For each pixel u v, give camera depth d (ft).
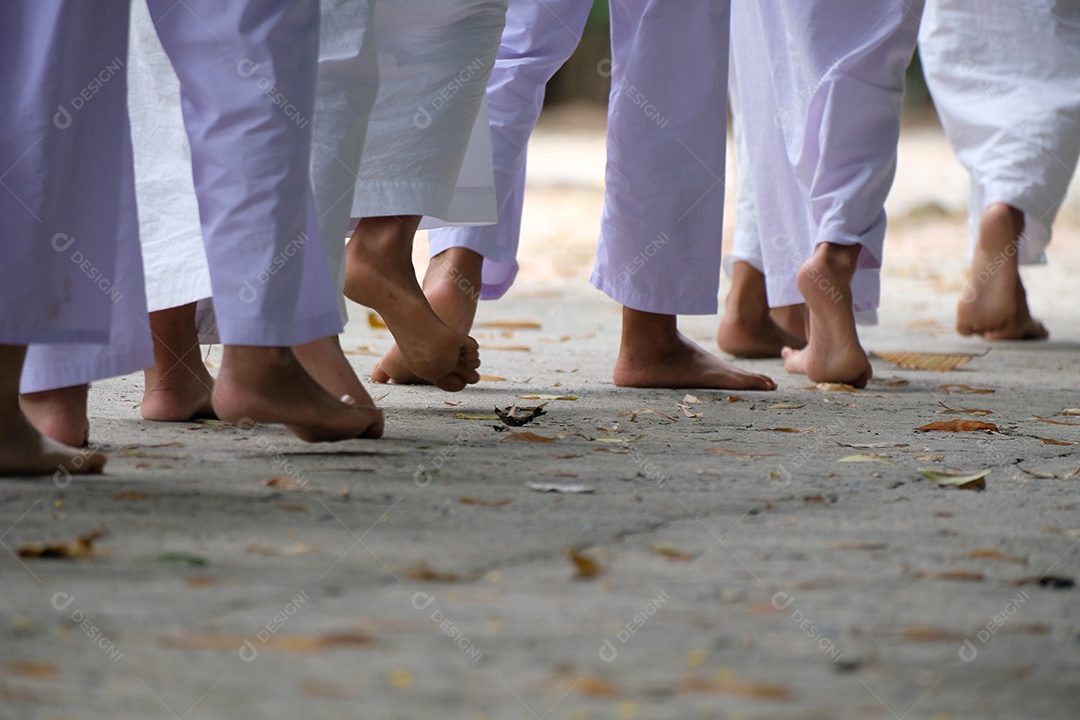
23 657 10.25
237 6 17.43
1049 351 38.11
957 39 39.83
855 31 28.86
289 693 9.70
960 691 10.11
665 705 9.66
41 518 14.47
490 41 23.94
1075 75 38.91
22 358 16.51
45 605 11.48
